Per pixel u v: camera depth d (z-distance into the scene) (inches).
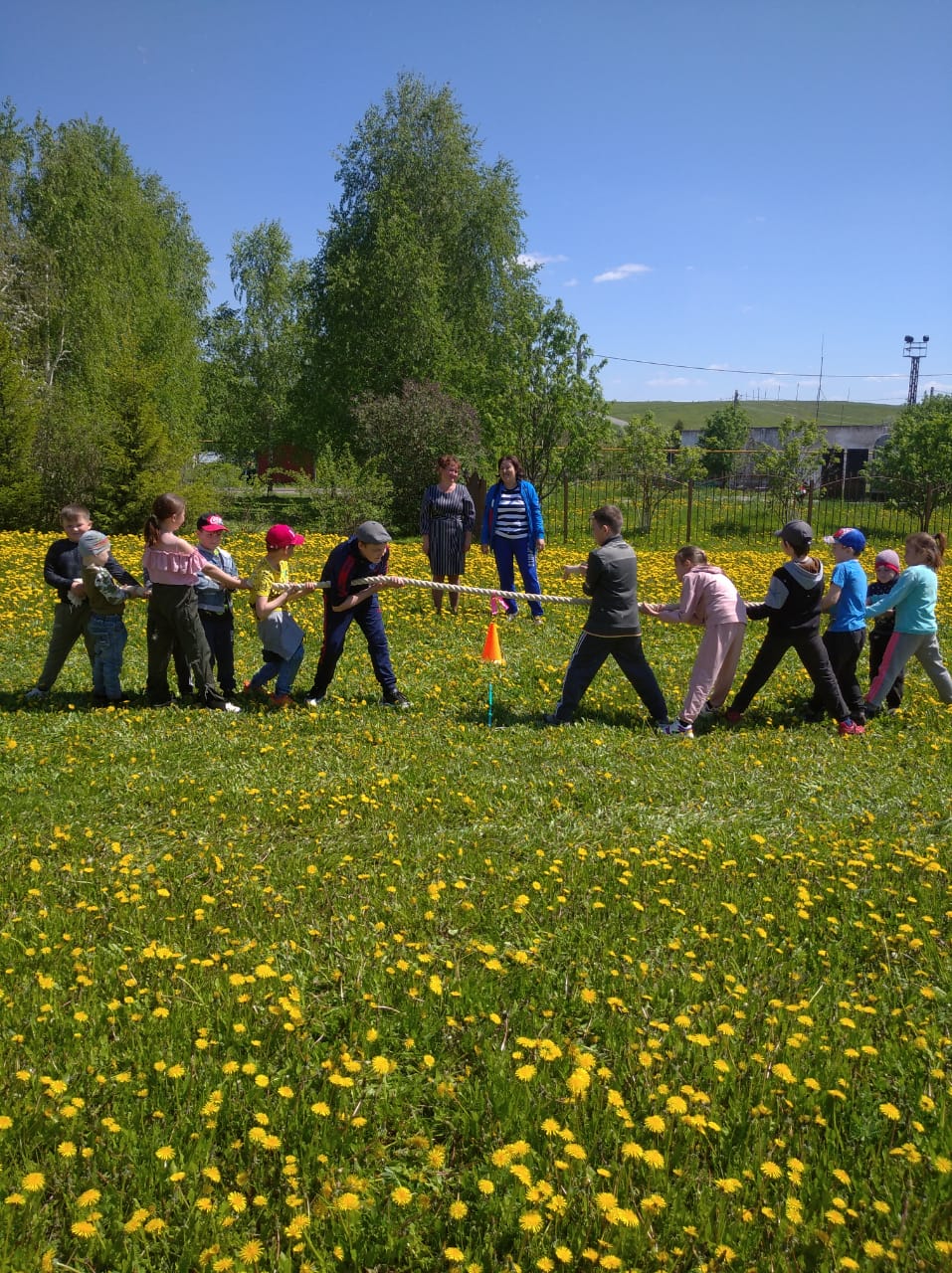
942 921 179.6
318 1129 118.6
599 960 162.6
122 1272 97.0
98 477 1049.5
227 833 216.4
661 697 323.3
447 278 1521.9
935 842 219.5
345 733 300.0
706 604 315.0
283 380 2220.7
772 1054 133.7
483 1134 119.2
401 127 1541.6
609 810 239.5
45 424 1070.4
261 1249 99.6
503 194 1547.7
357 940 165.5
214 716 310.8
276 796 240.2
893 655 337.1
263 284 2263.8
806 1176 112.3
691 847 214.8
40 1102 117.7
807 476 1179.9
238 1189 108.0
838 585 331.3
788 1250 101.6
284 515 1208.8
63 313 1405.0
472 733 303.0
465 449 1157.1
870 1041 139.9
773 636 320.8
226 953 156.4
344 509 1068.5
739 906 186.2
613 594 312.3
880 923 177.5
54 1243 99.1
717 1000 149.7
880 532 1086.4
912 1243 102.5
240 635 447.5
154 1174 109.8
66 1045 131.5
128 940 164.2
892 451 1152.8
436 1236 104.2
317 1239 102.3
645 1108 122.3
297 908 178.7
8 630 430.0
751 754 291.1
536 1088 127.0
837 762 282.5
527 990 153.1
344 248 1545.3
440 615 490.6
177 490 1027.9
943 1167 108.7
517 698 354.6
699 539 1032.2
